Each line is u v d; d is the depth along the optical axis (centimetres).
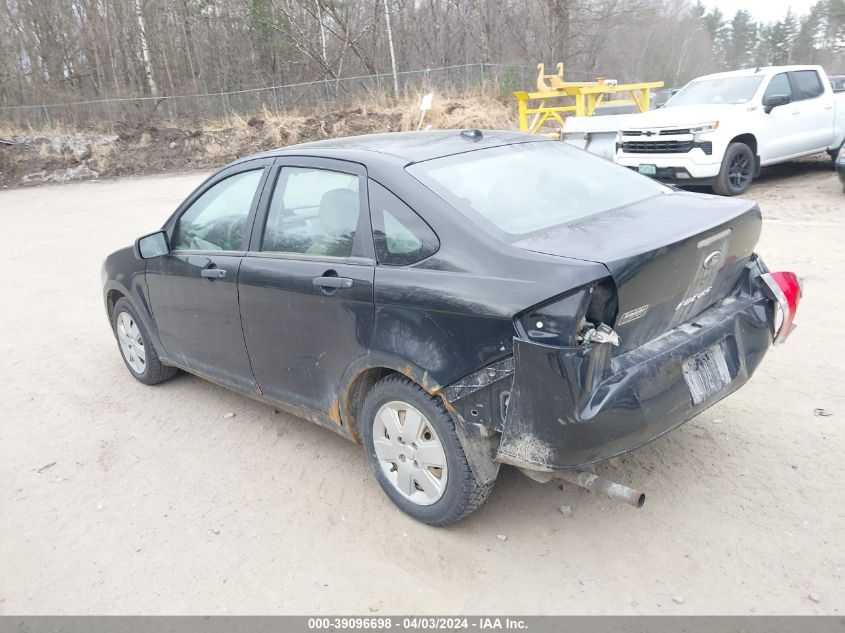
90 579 336
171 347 500
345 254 356
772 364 500
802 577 300
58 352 657
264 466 426
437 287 309
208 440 464
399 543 344
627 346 305
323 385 381
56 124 2794
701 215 331
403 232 333
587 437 283
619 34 4528
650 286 292
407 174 345
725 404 450
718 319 345
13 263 1083
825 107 1210
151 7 3728
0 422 513
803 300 613
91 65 3653
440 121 2430
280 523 368
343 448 439
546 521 351
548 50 3328
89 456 454
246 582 325
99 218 1516
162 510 388
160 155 2636
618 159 1138
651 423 300
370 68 3241
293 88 2920
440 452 329
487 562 326
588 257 282
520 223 327
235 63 3788
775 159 1148
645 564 316
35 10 3469
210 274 429
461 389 307
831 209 967
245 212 420
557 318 276
